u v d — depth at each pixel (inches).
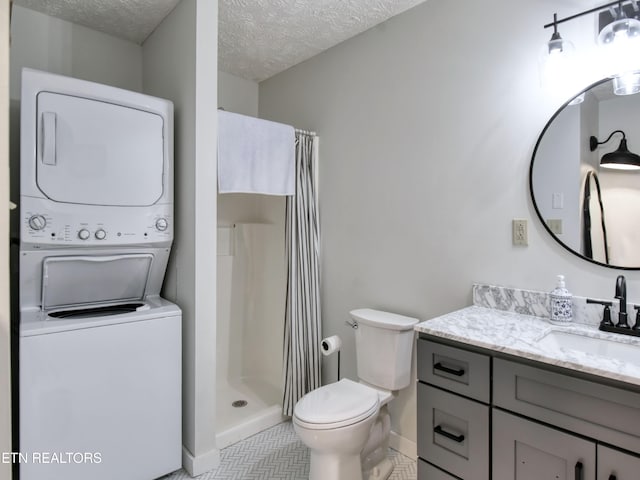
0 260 51.2
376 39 89.2
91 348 65.1
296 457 82.4
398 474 77.2
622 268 56.1
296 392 96.5
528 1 65.2
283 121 114.8
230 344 120.0
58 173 65.8
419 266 81.7
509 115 67.7
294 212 97.7
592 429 40.6
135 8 82.1
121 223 72.2
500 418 47.8
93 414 65.2
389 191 87.1
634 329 52.2
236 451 84.7
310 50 101.6
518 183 66.6
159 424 72.6
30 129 63.4
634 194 55.2
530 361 45.7
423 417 56.5
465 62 73.7
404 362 77.7
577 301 59.3
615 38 52.8
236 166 84.7
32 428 59.7
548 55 58.3
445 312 77.2
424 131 80.4
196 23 75.0
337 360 99.8
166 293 87.7
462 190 74.4
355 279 94.7
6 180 51.4
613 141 56.7
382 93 88.2
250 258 123.9
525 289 65.8
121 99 72.0
